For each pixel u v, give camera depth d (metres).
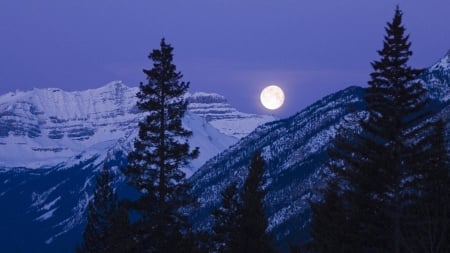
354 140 71.44
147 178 80.06
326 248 76.62
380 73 69.56
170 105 80.19
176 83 80.75
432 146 68.25
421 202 58.31
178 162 80.31
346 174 71.25
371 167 69.12
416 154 67.81
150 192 80.50
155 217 80.38
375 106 69.62
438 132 68.56
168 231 81.38
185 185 81.19
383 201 69.75
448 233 57.47
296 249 82.56
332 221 78.62
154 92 80.31
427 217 54.47
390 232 69.06
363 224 71.12
